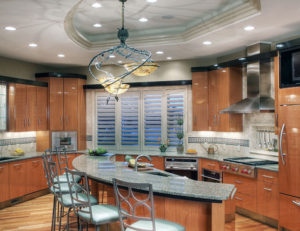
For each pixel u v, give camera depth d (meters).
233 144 5.73
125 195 3.22
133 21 4.57
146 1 3.75
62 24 3.80
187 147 6.45
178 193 2.58
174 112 6.56
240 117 5.47
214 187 2.79
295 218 3.81
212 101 5.86
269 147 4.95
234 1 3.77
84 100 7.05
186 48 5.22
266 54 4.58
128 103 6.93
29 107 6.11
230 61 5.32
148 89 6.72
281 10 3.39
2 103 5.53
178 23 4.71
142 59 6.07
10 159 5.30
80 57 5.92
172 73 6.53
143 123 6.85
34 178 5.80
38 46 5.00
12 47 5.06
